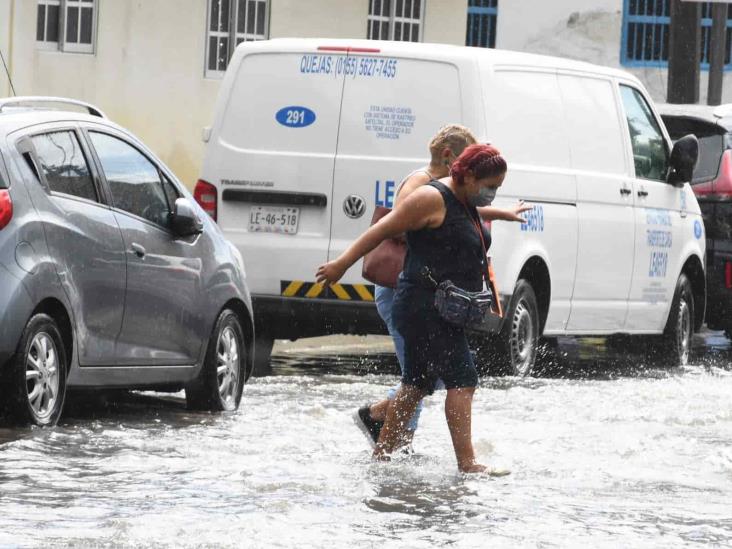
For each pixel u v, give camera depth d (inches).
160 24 1943.9
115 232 753.0
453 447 676.1
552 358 1269.7
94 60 1908.2
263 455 660.1
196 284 820.0
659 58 2925.7
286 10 2030.0
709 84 2087.8
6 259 677.3
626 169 1193.4
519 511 554.3
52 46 1891.0
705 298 1333.7
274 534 496.7
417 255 643.5
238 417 807.7
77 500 542.3
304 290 1043.3
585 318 1152.2
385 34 2133.4
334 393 934.4
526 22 2903.5
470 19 2910.9
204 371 829.8
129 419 778.2
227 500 550.9
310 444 698.8
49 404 702.5
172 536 487.8
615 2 2898.6
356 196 1036.5
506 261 1045.8
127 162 788.6
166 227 807.7
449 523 527.2
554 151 1101.7
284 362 1174.3
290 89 1056.2
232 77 1068.5
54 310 710.5
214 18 1982.0
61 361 708.0
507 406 874.8
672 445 731.4
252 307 959.0
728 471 661.3
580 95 1144.8
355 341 1411.2
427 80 1037.2
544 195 1085.1
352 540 492.7
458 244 639.1
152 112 1947.6
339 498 563.8
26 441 658.8
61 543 471.8
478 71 1036.5
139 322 770.2
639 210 1206.3
